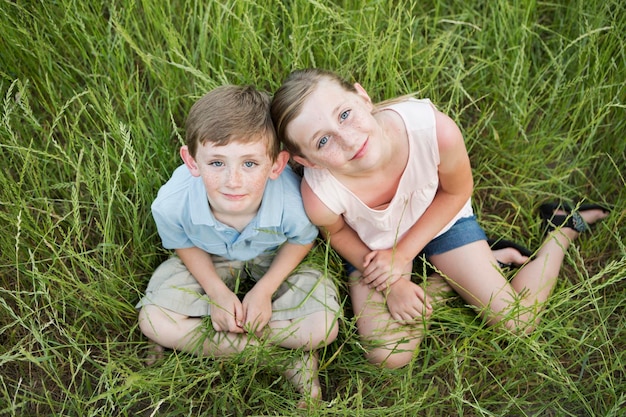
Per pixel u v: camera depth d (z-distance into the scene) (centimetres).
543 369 232
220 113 206
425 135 222
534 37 312
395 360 236
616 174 285
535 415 220
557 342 246
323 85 209
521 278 252
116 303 238
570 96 290
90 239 264
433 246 255
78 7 283
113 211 257
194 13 279
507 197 285
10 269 253
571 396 225
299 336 232
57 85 283
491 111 299
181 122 286
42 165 268
